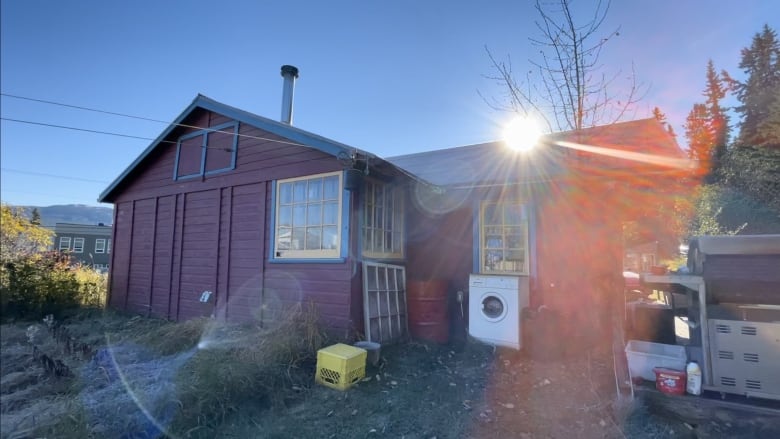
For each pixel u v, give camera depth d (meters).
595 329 4.77
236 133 5.92
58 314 6.74
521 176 4.99
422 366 4.19
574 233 5.04
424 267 5.98
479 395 3.44
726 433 2.69
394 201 5.77
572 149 5.01
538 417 3.02
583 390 3.52
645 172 4.32
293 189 5.23
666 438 2.66
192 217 6.29
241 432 2.75
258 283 5.32
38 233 11.71
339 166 4.79
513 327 4.64
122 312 6.87
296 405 3.20
